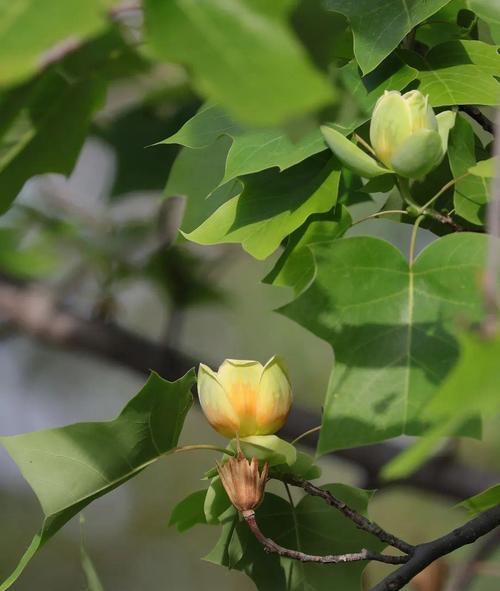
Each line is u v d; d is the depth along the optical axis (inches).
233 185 111.0
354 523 106.1
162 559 291.4
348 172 108.8
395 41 105.3
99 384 276.1
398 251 103.7
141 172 138.5
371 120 104.3
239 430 104.1
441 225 108.0
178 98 132.2
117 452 105.3
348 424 102.3
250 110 86.5
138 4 91.5
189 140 107.0
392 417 102.2
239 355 256.8
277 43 88.3
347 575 106.3
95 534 289.6
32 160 108.6
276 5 90.0
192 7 90.8
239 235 106.2
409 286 103.3
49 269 160.7
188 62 90.6
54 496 105.0
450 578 117.6
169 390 104.7
